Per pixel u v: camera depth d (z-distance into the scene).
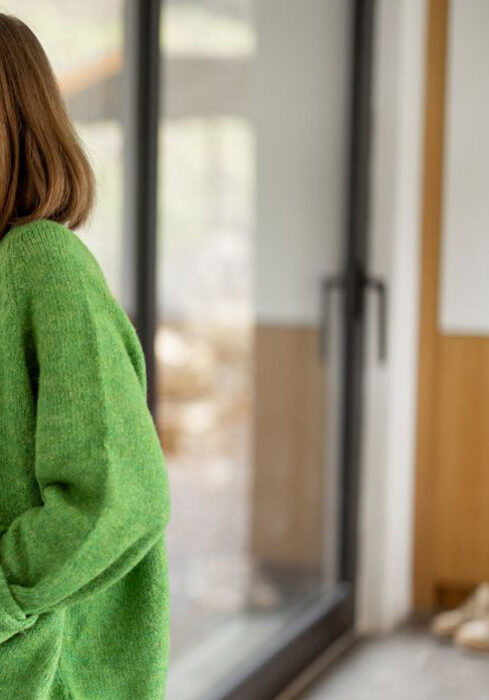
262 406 3.01
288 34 3.02
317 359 3.36
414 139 3.62
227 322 2.79
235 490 2.88
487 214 3.70
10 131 1.18
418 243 3.72
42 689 1.14
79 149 1.24
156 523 1.09
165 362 2.49
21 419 1.12
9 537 1.08
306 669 3.26
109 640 1.22
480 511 3.80
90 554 1.05
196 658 2.70
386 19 3.49
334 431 3.51
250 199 2.86
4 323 1.12
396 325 3.59
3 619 1.07
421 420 3.79
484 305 3.73
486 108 3.68
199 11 2.54
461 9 3.67
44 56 1.23
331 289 3.43
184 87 2.50
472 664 3.33
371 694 3.08
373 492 3.60
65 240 1.14
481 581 3.82
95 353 1.09
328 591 3.50
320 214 3.33
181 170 2.51
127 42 2.24
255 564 3.01
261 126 2.90
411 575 3.84
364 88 3.46
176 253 2.51
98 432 1.07
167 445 2.53
